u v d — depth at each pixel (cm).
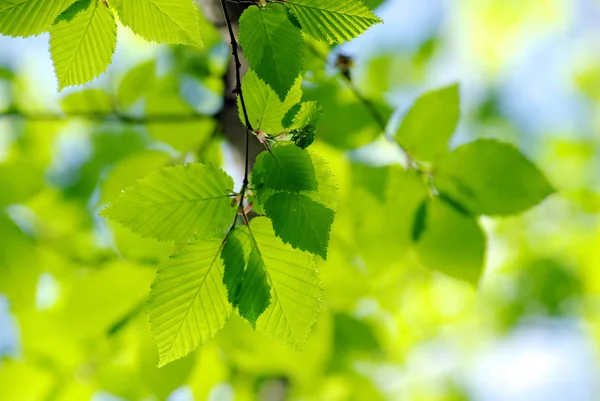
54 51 94
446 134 111
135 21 94
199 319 94
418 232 112
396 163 113
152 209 94
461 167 111
